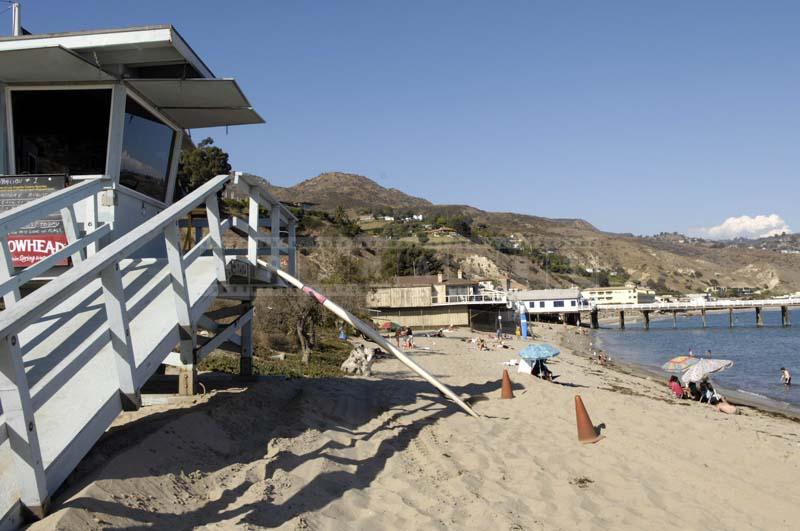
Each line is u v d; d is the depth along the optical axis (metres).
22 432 3.46
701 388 19.22
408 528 5.17
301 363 20.19
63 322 5.96
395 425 9.38
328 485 5.76
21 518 3.55
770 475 8.50
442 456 7.80
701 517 6.65
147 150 9.09
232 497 4.87
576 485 7.39
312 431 7.66
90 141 8.19
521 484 7.12
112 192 7.91
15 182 7.42
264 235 9.60
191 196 6.26
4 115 8.15
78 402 4.54
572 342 59.59
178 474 4.91
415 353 33.84
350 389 12.51
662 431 10.70
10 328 3.08
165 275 7.26
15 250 7.38
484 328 67.38
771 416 17.61
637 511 6.68
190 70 8.61
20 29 9.02
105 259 4.14
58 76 7.99
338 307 9.63
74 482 4.24
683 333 80.19
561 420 11.27
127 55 7.88
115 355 4.65
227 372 13.43
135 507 4.06
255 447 6.46
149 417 6.64
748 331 82.06
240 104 9.09
